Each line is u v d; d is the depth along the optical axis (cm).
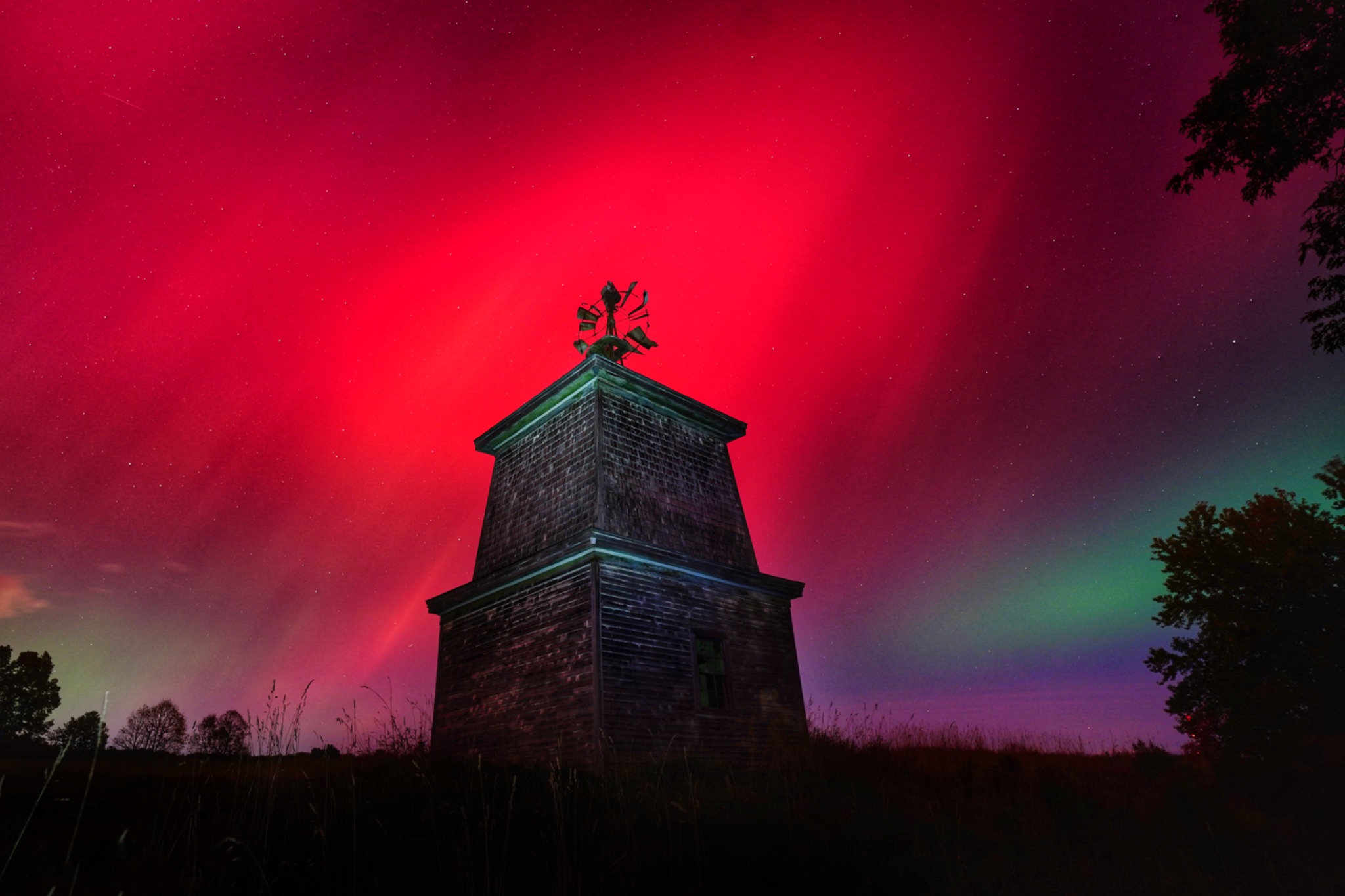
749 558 1697
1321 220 847
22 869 521
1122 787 1021
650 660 1270
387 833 677
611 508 1422
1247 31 826
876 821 808
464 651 1546
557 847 629
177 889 523
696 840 657
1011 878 638
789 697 1509
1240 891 593
